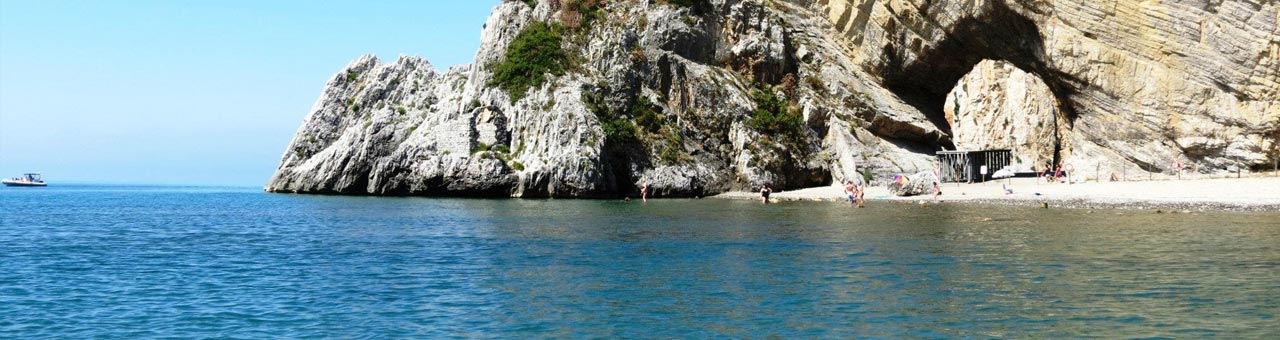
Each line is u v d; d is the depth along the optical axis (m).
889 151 82.88
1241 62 61.91
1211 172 65.88
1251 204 45.00
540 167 77.31
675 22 86.75
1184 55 64.44
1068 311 19.19
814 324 18.42
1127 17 66.38
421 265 28.34
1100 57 68.56
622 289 22.94
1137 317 18.48
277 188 95.56
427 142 83.06
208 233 43.94
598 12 87.50
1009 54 76.25
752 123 82.56
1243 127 63.16
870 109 84.31
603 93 82.00
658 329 18.27
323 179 89.38
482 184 78.69
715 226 41.78
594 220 46.88
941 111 91.06
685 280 24.27
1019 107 88.81
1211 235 32.53
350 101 96.94
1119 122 69.62
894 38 83.94
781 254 29.70
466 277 25.47
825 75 87.75
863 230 37.88
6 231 47.59
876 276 24.31
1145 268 24.78
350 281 25.12
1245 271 23.95
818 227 40.16
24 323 19.94
